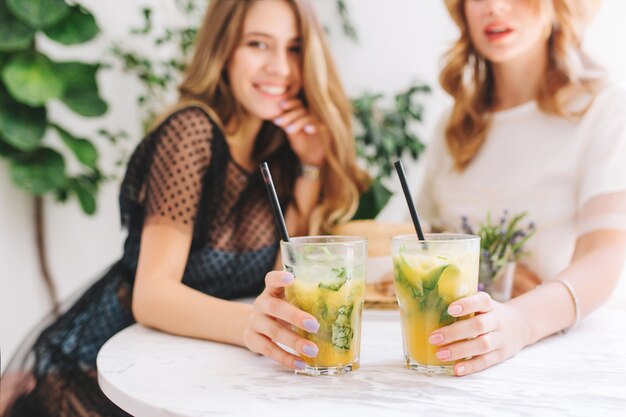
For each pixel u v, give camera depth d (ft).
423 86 10.44
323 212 5.54
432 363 2.89
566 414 2.35
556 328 3.51
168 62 10.40
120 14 10.14
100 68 9.12
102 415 4.10
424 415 2.36
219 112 5.47
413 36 10.71
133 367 3.08
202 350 3.42
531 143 5.41
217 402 2.53
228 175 5.18
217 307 3.66
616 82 5.25
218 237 5.08
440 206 6.03
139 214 4.97
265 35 5.21
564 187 5.23
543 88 5.37
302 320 2.86
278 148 5.77
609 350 3.27
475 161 5.73
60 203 9.56
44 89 8.32
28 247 9.24
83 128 9.75
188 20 10.97
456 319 2.85
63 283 9.65
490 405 2.46
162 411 2.46
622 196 4.61
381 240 5.14
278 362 3.04
